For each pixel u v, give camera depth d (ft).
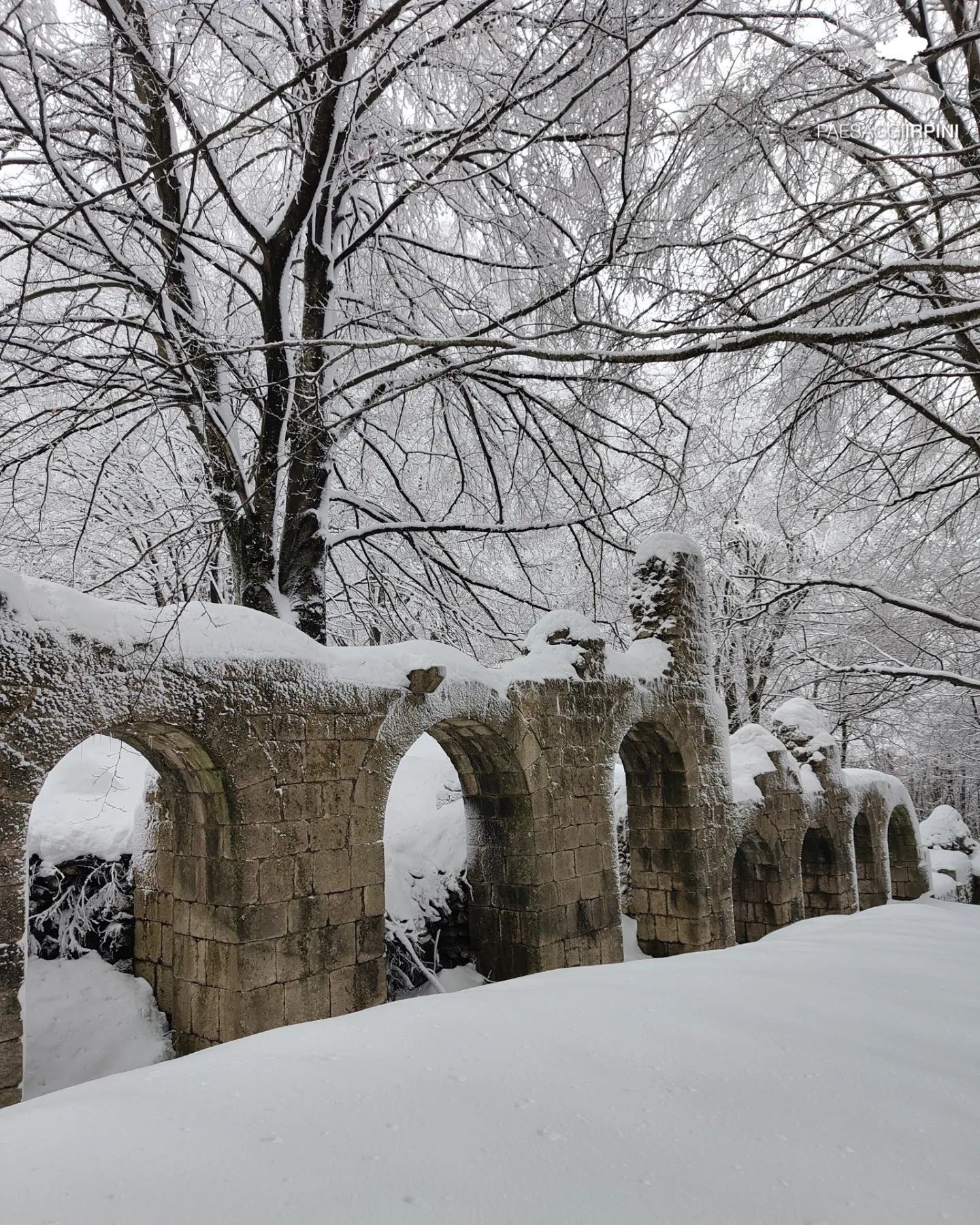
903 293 25.68
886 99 27.63
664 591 41.22
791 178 30.30
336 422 34.68
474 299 41.50
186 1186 8.55
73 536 43.19
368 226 40.57
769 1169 9.64
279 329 35.32
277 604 34.45
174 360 33.01
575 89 30.45
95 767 35.50
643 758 40.50
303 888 24.25
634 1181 9.14
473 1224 8.11
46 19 30.78
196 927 24.34
